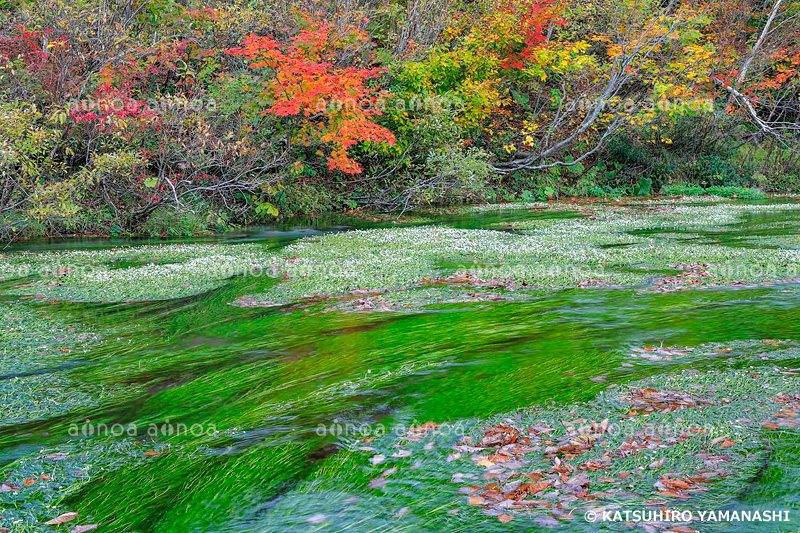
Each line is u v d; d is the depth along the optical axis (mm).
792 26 33719
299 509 3881
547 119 31922
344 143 22219
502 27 27453
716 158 36219
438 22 27359
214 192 22250
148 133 19953
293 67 20094
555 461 4211
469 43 27250
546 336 7398
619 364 6195
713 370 5875
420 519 3654
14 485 4453
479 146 31578
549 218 22578
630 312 8508
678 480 3906
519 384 5754
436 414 5180
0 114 15250
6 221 17344
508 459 4305
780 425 4609
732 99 33812
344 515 3770
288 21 22953
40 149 16875
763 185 36375
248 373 6656
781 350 6438
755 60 33531
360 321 8570
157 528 3838
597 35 32031
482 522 3574
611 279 10945
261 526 3730
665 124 33719
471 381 5906
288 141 23156
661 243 15633
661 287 10180
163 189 20266
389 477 4168
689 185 35062
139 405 5934
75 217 19156
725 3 32812
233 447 4816
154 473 4527
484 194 28938
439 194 26125
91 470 4648
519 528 3486
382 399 5586
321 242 16859
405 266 12711
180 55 22000
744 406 4980
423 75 25797
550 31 29609
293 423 5184
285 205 24656
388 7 26812
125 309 9727
